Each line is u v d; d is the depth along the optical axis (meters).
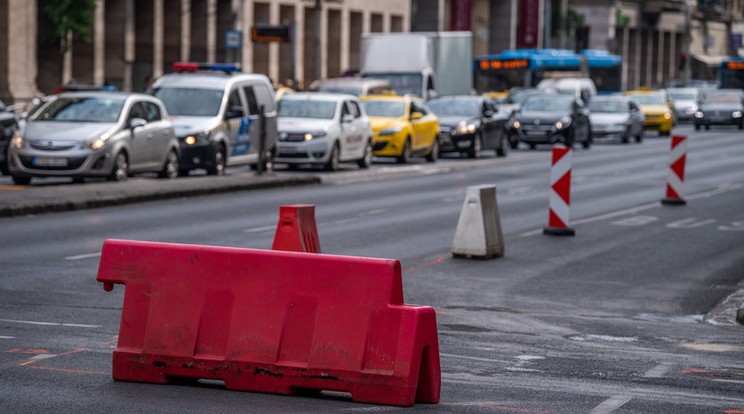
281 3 130.75
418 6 166.62
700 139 112.44
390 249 35.81
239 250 17.33
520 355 20.86
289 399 16.78
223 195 51.91
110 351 19.78
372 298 16.59
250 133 59.06
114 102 54.03
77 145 51.44
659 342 22.92
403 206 49.09
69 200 43.53
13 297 25.17
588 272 32.59
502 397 17.25
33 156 51.41
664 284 31.02
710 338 23.61
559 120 94.94
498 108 87.06
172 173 57.12
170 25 114.12
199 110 60.09
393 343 16.50
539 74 128.25
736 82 165.88
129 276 17.72
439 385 16.83
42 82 99.56
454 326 23.94
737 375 19.66
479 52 179.75
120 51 106.75
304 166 71.19
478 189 34.59
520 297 28.27
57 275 28.31
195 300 17.42
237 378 17.11
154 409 15.99
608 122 105.75
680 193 52.25
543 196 55.19
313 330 16.84
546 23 164.38
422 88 99.19
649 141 111.25
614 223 44.59
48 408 15.91
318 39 107.19
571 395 17.55
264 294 17.11
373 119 75.69
